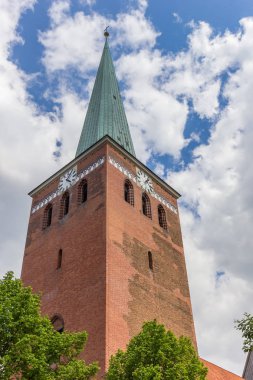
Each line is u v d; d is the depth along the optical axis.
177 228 42.66
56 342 20.77
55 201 40.66
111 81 51.84
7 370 18.30
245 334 18.70
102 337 26.69
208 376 36.50
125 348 27.22
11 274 22.28
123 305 29.45
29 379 18.86
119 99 50.31
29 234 40.97
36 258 37.69
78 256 33.12
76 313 29.80
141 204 38.69
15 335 19.59
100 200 34.75
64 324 30.22
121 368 21.41
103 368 25.22
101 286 29.30
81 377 19.94
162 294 34.31
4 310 19.62
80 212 36.16
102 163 37.50
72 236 35.22
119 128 45.91
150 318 31.28
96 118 46.47
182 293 37.09
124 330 28.20
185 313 35.88
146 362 20.70
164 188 44.53
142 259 34.34
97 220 33.66
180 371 19.75
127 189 38.44
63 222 37.47
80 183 38.50
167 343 21.20
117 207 34.84
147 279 33.53
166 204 43.28
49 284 34.06
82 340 21.73
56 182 42.38
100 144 39.25
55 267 34.75
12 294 21.27
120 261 31.62
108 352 26.02
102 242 31.64
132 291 31.08
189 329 35.16
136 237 35.09
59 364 21.08
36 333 20.12
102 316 27.69
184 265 39.94
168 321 33.16
